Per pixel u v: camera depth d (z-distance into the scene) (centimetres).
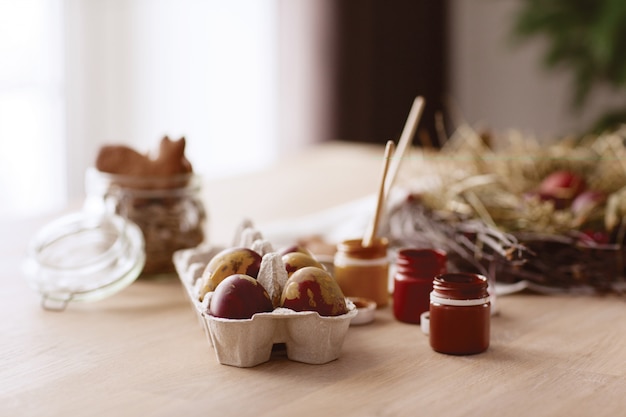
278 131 303
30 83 253
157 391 82
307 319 85
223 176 182
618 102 374
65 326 98
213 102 290
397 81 325
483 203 114
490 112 409
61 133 261
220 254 90
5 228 139
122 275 104
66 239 108
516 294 108
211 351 91
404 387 82
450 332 89
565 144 134
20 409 79
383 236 119
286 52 299
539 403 79
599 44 265
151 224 112
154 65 276
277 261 88
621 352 90
